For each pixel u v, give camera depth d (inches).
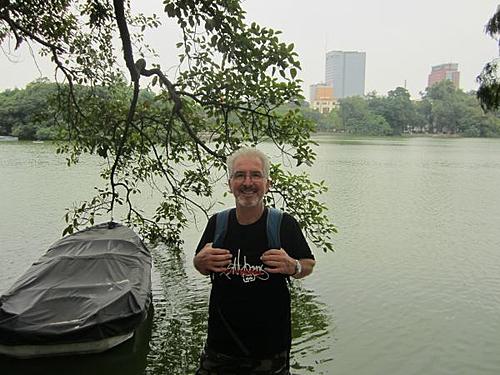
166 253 487.8
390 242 585.9
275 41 279.0
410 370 277.3
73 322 245.4
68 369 249.6
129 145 359.3
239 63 284.8
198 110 349.7
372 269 465.4
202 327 321.1
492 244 586.6
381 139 4025.6
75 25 367.6
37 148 1930.4
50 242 551.5
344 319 344.5
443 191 1088.2
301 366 280.1
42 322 244.1
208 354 120.5
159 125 362.0
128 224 397.4
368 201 919.0
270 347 115.6
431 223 719.7
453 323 340.8
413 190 1094.4
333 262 486.0
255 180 114.3
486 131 4382.4
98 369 254.1
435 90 4554.6
